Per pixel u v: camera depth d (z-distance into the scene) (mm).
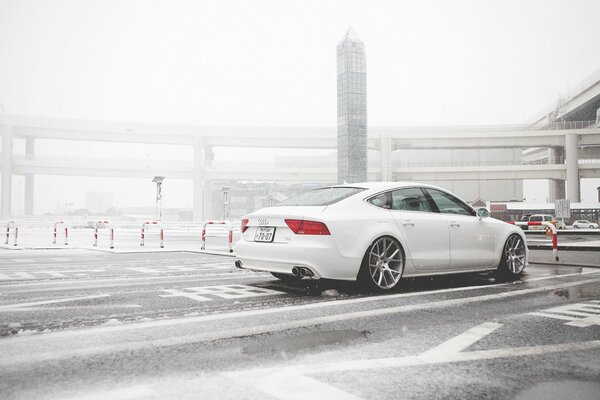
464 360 2748
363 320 3854
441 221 6047
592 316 4047
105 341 3148
